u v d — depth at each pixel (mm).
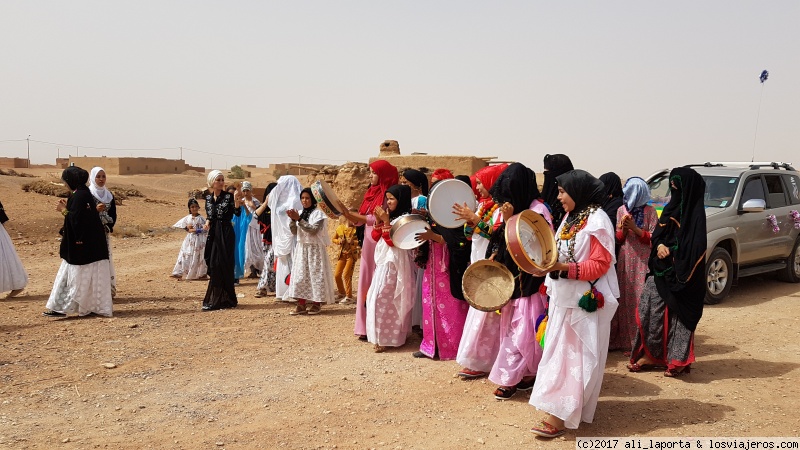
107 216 10336
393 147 24047
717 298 9844
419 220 7156
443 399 5875
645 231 7297
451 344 7109
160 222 28438
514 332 5793
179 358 7242
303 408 5680
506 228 4793
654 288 6457
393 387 6230
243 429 5203
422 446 4867
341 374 6656
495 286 5570
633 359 6629
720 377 6406
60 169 71812
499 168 6457
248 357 7305
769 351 7316
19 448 4773
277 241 10422
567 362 4879
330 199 8000
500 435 5059
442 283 7090
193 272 13422
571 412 4820
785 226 11188
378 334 7434
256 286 12562
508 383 5719
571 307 4828
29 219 22281
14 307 10094
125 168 68875
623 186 7598
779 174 11398
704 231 6121
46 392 6059
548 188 6926
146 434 5094
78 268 9242
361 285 8094
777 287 11273
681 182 6180
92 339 8047
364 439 5008
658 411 5516
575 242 4828
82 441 4934
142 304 10477
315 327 8773
